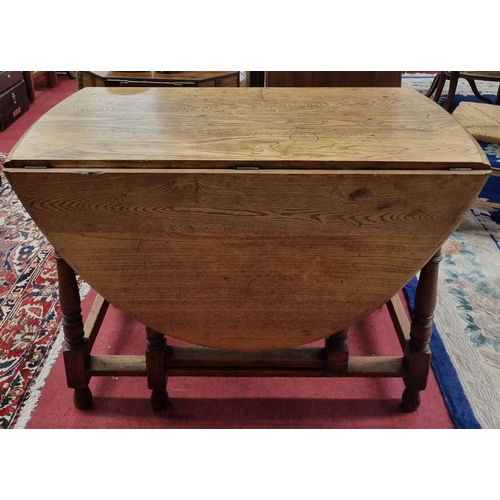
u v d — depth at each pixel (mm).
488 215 3139
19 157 1374
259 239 1451
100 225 1441
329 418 1816
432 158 1382
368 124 1624
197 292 1537
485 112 3115
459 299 2365
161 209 1411
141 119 1651
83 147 1438
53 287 2441
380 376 1783
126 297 1557
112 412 1830
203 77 3096
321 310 1564
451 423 1785
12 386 1902
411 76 6328
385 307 2389
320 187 1374
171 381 1973
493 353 2057
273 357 1764
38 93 5527
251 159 1368
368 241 1458
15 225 2980
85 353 1770
